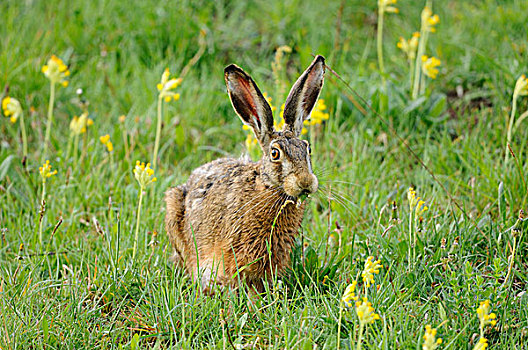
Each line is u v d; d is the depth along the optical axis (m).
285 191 8.45
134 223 10.30
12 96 13.24
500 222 9.71
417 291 8.55
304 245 9.60
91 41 14.89
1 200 10.84
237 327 8.00
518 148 11.45
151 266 9.28
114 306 8.66
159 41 14.83
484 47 14.24
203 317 7.96
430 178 11.16
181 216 9.57
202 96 13.48
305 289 8.38
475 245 9.29
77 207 10.93
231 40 15.20
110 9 15.47
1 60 13.61
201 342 7.77
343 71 13.76
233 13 15.62
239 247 8.81
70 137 11.81
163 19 15.06
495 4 15.48
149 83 13.66
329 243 9.66
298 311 8.11
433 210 9.95
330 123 12.39
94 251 9.91
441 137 12.49
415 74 13.35
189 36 14.95
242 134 12.78
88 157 12.00
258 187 8.74
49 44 14.67
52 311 8.32
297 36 14.93
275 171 8.52
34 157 12.12
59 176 11.45
